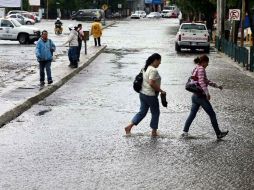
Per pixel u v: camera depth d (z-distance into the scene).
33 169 10.31
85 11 101.69
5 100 17.72
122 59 36.28
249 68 30.53
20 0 96.56
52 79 23.69
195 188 9.15
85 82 24.48
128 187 9.20
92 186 9.26
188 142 12.91
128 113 16.80
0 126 14.53
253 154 11.73
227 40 43.16
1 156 11.30
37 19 91.38
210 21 61.97
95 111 17.09
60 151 11.80
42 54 21.88
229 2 48.03
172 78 26.45
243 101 19.73
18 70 28.30
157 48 46.47
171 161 11.02
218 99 20.06
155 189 9.09
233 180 9.66
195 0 61.00
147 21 112.75
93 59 35.81
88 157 11.30
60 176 9.86
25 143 12.57
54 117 16.03
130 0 158.75
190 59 36.94
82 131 14.02
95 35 46.03
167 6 174.38
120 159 11.16
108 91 21.58
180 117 16.22
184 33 42.94
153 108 13.53
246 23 55.34
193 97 13.41
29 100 18.09
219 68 31.72
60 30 63.00
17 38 49.72
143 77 13.46
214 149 12.18
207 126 14.93
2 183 9.38
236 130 14.45
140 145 12.51
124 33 68.31
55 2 113.88
